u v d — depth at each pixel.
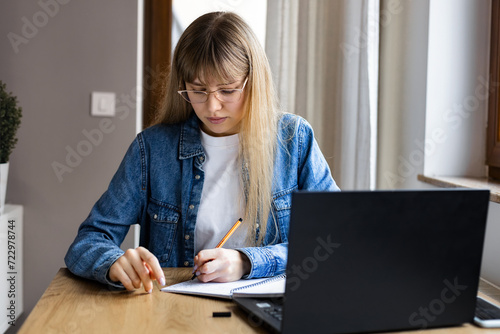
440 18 2.11
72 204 2.40
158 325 0.95
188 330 0.93
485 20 2.12
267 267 1.20
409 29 2.27
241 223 1.37
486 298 1.14
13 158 2.37
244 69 1.28
